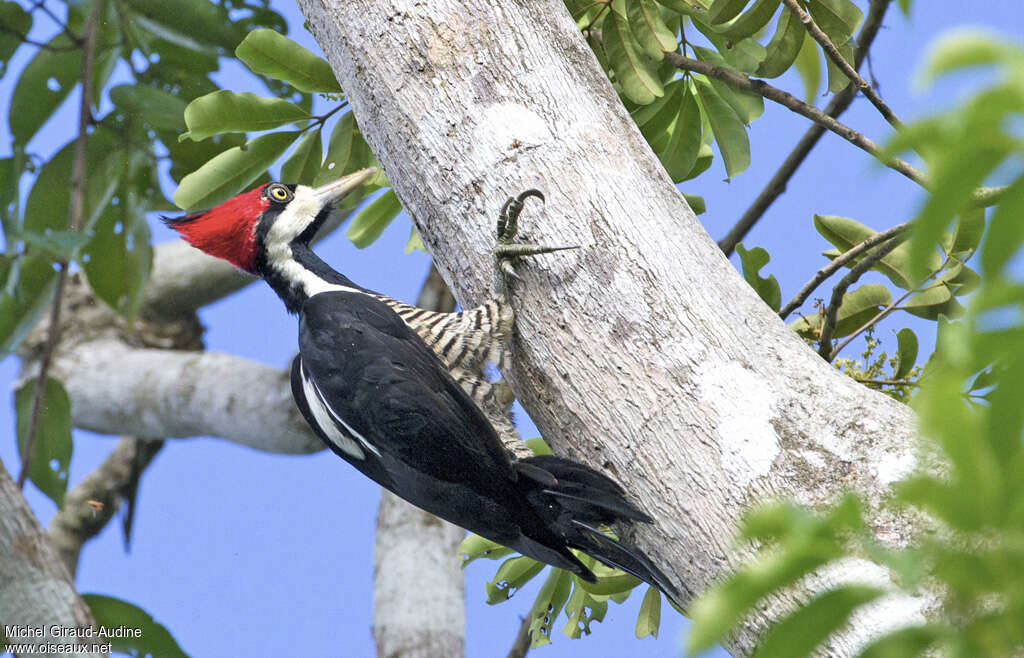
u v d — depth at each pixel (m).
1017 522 3.52
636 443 7.38
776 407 7.12
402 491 8.91
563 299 7.88
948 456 3.54
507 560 10.55
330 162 11.05
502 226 8.09
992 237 3.13
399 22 8.56
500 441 8.56
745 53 10.52
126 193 11.75
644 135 10.87
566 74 8.43
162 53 12.11
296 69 10.36
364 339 8.89
